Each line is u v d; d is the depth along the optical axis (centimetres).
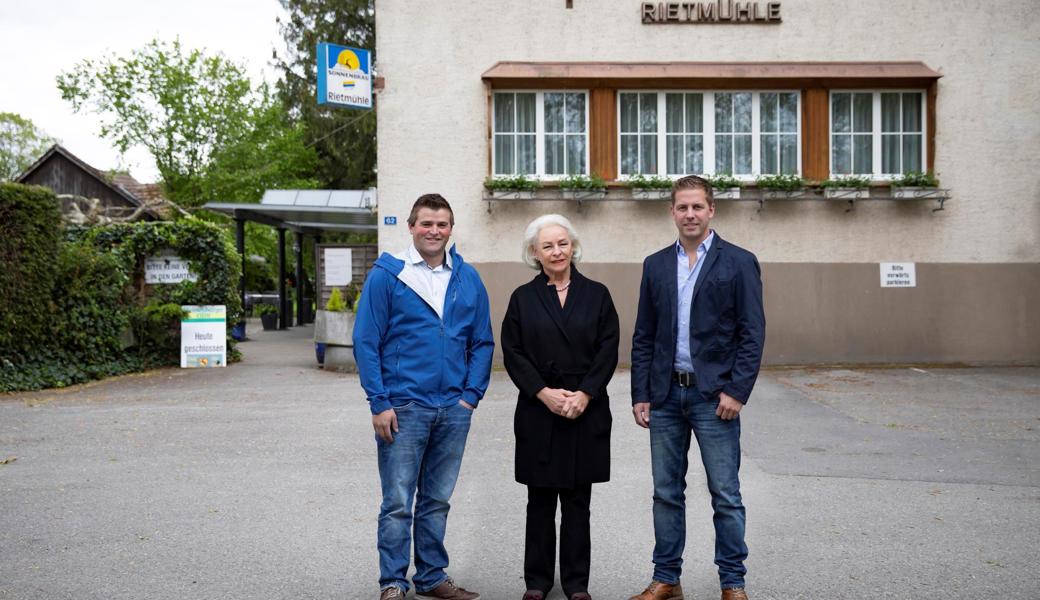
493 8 1389
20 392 1130
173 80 3950
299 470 674
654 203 1393
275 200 2158
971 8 1406
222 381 1247
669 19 1397
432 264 412
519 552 479
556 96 1402
